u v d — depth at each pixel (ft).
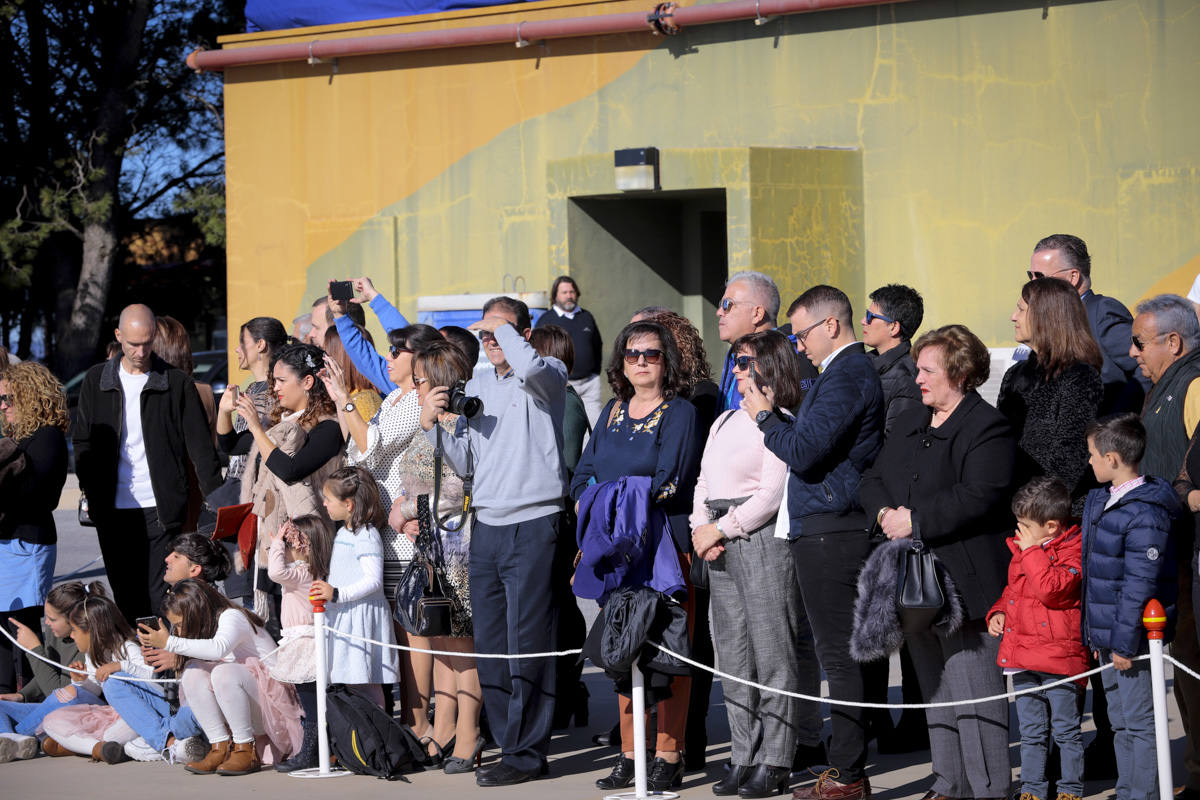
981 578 34.24
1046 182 72.49
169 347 51.75
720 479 37.83
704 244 90.02
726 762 42.45
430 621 40.16
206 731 42.34
